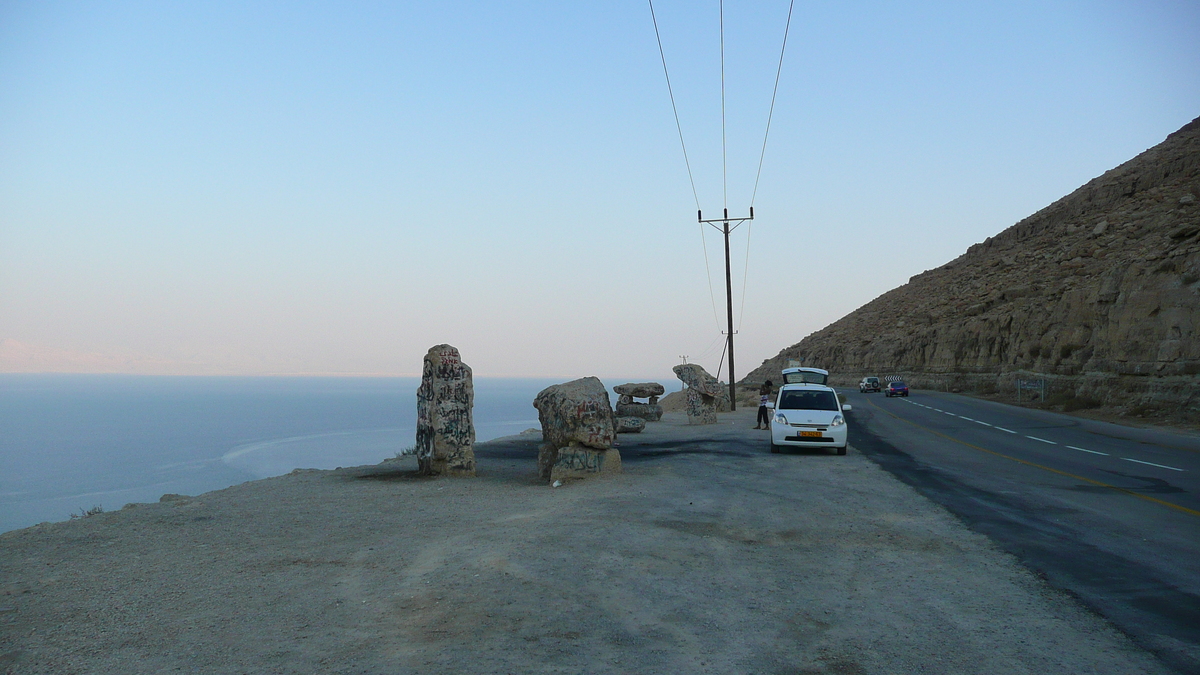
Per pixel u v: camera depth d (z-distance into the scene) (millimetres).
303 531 9570
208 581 7055
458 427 16141
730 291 48188
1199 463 17766
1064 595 6656
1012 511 10992
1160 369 34406
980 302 81812
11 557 8172
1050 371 49688
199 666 4910
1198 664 5027
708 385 34875
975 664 5016
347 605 6188
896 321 109500
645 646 5273
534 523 9523
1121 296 39094
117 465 101188
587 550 7988
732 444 23281
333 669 4828
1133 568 7637
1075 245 82312
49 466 101750
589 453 14805
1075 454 19922
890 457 19109
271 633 5539
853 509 11070
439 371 16250
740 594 6602
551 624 5691
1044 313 57812
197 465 96688
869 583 7027
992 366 67812
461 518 10352
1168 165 90125
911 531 9453
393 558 7816
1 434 167375
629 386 38375
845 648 5309
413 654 5074
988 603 6418
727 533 9188
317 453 107875
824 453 20234
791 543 8711
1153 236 60031
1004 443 23422
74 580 7145
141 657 5086
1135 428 29641
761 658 5094
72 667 4922
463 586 6645
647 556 7816
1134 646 5371
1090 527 9781
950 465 17234
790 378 47594
